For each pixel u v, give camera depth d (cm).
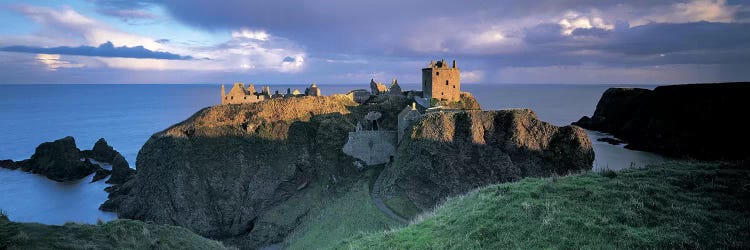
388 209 6022
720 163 2417
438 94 9594
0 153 14425
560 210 2019
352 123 9288
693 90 10300
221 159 8375
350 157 8188
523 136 6581
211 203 7988
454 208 2631
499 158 6469
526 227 1973
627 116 12300
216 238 7756
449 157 6500
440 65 9881
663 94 10931
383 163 8131
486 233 2038
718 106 9512
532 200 2192
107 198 9538
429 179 6353
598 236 1762
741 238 1579
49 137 17700
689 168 2395
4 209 8700
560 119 17262
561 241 1791
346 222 5919
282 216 7669
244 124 8944
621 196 2067
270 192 8119
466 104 9800
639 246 1638
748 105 9088
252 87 10938
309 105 9562
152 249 2542
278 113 9219
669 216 1817
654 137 10156
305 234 6462
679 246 1592
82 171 11406
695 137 9462
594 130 13312
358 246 2555
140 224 2803
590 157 6400
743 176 2106
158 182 8275
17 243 2061
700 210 1823
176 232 2981
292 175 8269
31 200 9338
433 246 2134
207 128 8738
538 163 6394
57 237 2266
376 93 11588
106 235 2506
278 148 8612
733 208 1817
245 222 7869
